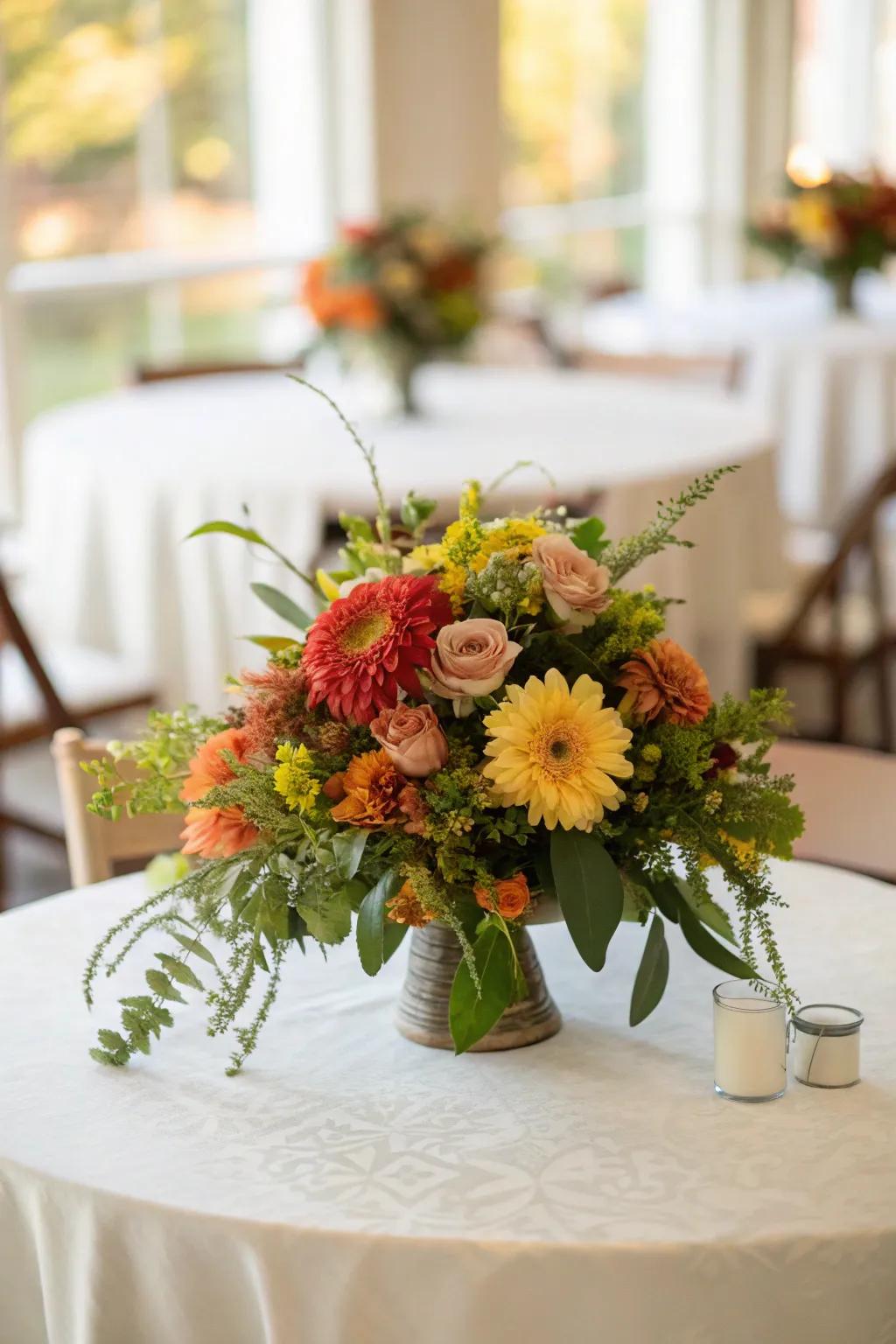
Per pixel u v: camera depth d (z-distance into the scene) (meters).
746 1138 1.17
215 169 5.70
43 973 1.50
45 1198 1.14
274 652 1.40
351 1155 1.16
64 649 3.41
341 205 5.98
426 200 6.07
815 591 3.37
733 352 4.57
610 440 3.53
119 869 2.24
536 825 1.22
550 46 7.04
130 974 1.49
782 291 6.20
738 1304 1.04
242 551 3.20
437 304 3.52
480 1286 1.04
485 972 1.21
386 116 5.94
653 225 7.82
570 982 1.46
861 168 9.02
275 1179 1.13
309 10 5.79
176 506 3.25
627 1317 1.04
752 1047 1.22
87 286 5.17
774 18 7.95
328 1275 1.06
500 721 1.18
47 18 5.03
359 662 1.18
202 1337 1.11
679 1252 1.03
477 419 3.78
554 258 7.16
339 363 3.66
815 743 3.62
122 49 5.29
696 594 3.46
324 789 1.21
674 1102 1.23
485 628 1.20
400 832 1.20
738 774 1.32
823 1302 1.05
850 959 1.50
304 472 3.20
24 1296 1.21
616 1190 1.10
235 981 1.46
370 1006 1.42
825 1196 1.09
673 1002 1.42
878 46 9.03
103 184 5.32
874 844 2.21
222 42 5.63
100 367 5.30
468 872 1.21
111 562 3.41
